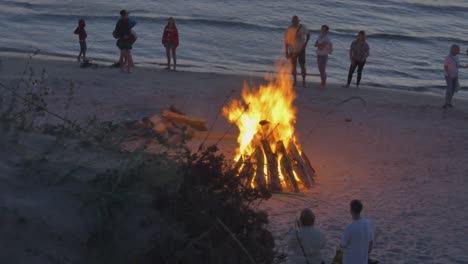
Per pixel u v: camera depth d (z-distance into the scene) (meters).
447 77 22.09
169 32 25.50
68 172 6.63
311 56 39.28
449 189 14.22
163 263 6.34
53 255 5.77
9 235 5.70
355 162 15.93
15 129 7.21
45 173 6.54
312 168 14.41
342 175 14.84
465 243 11.25
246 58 38.81
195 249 6.48
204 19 46.91
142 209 6.59
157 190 6.86
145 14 48.56
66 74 22.98
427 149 17.38
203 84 22.98
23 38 39.84
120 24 24.09
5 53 31.94
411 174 15.17
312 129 18.56
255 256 7.05
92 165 7.00
